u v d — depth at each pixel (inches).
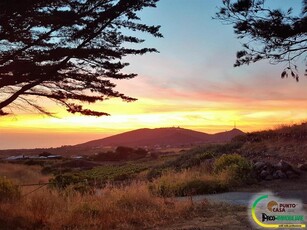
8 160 2719.0
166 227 337.4
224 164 746.8
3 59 370.3
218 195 552.7
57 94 409.1
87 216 382.3
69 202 444.5
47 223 358.0
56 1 352.5
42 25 360.5
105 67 402.0
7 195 446.0
